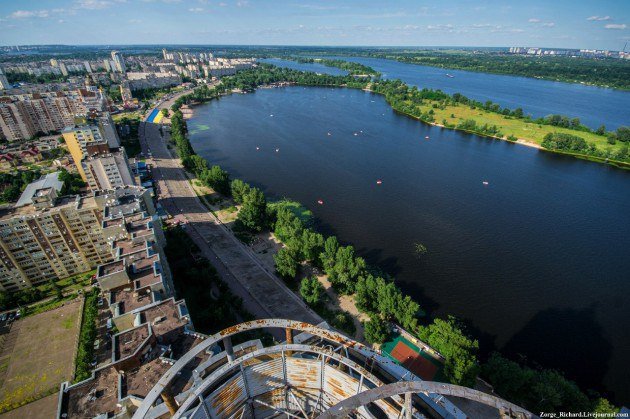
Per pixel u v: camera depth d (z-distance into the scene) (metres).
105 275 100.25
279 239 181.62
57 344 116.75
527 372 99.62
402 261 165.25
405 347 120.00
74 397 70.44
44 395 100.81
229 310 123.94
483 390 105.19
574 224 198.62
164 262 125.88
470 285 150.88
